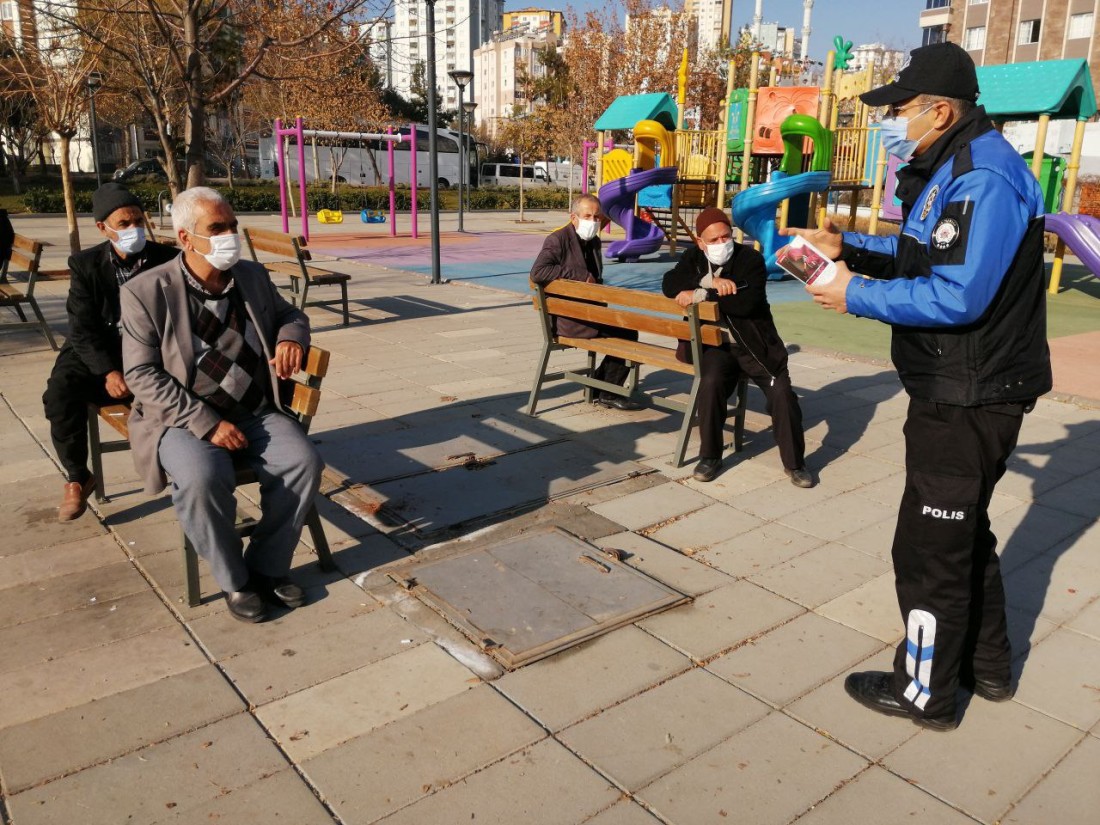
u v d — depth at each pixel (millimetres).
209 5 7711
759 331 4543
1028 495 4574
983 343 2398
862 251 2961
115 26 8844
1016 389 2426
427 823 2244
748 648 3098
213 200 3131
